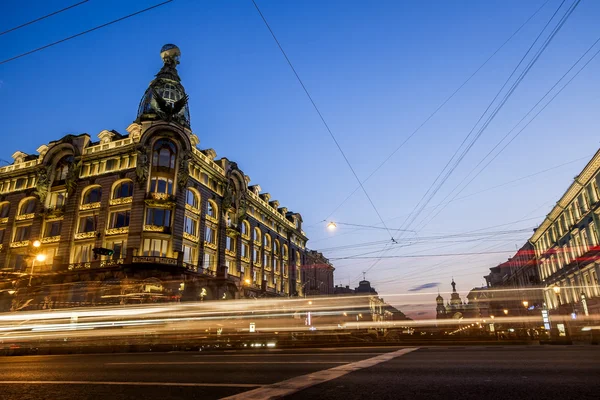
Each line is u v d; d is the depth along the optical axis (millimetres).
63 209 41281
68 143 43188
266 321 50500
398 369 7637
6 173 46531
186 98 42531
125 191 39562
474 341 23672
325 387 5645
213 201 45594
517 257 65750
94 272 36312
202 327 37094
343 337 25328
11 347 24078
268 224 59844
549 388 5273
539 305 54812
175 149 40156
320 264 78750
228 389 5723
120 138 43531
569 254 42625
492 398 4730
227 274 43875
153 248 37125
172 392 5598
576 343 23406
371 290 109125
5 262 42750
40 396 5520
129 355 15898
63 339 30766
